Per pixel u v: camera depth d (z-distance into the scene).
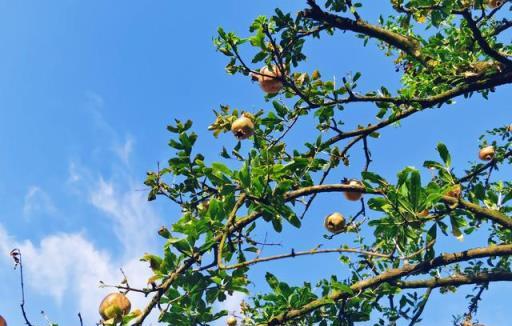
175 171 5.31
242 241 4.62
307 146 6.14
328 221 6.16
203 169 4.43
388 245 5.70
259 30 5.99
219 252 4.21
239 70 6.29
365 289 5.16
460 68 6.51
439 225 4.60
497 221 4.65
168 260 4.21
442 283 5.49
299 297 4.83
